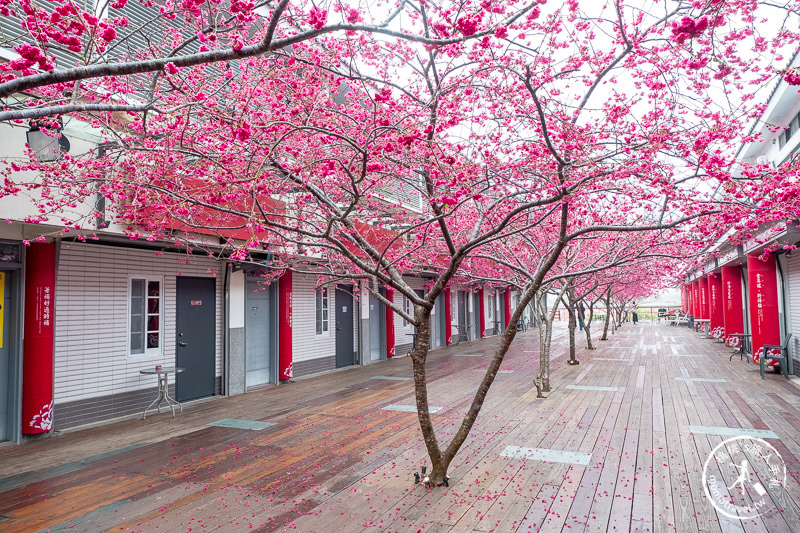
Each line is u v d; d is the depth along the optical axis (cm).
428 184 411
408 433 598
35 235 568
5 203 456
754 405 732
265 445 554
